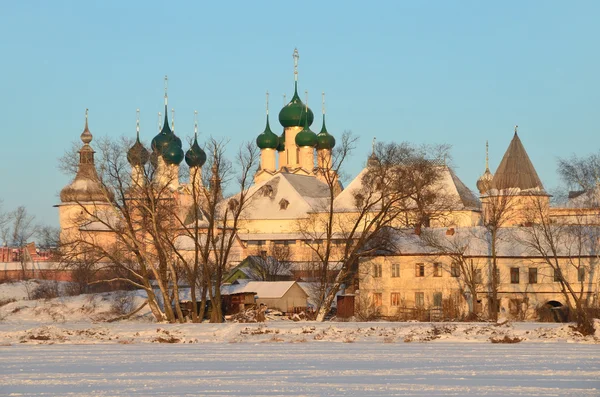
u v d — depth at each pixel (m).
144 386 60.25
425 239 135.12
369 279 138.75
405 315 126.88
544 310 124.25
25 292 163.00
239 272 155.38
